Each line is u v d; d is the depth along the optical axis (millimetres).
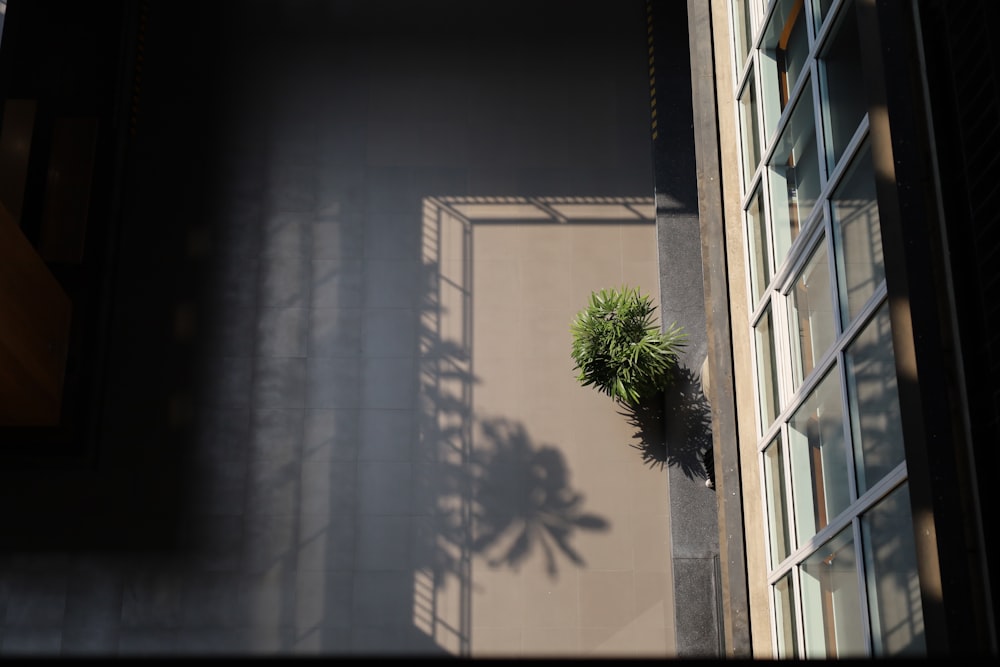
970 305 3791
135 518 11602
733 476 7652
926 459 3707
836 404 5699
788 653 6863
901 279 3953
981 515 3582
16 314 10336
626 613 11391
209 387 12070
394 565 11547
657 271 12594
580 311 11828
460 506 11742
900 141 4059
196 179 12758
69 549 11453
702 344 12023
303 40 13344
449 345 12305
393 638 11312
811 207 6188
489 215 12781
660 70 13219
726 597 7461
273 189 12789
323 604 11406
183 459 11820
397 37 13391
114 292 12305
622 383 11172
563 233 12727
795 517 6633
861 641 5223
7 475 11602
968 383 3709
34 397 11047
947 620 3543
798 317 6547
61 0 13359
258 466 11828
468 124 13109
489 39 13414
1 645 11094
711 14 8750
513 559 11562
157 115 12969
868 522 5102
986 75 3820
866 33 4359
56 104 12969
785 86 6809
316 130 13023
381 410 12062
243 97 13102
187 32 13297
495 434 11992
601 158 13039
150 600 11344
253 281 12445
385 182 12867
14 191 11992
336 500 11742
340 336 12305
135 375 12070
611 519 11703
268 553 11555
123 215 12570
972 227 3793
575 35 13438
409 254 12617
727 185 8227
